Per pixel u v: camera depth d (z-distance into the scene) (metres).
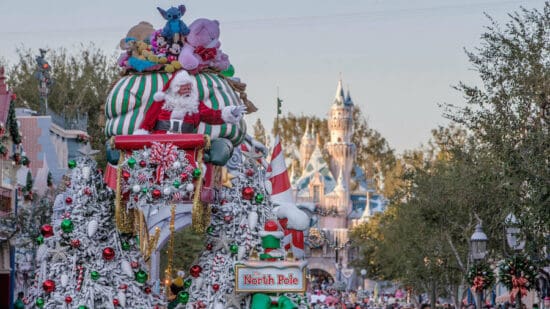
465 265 129.62
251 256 54.75
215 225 55.22
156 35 54.12
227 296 54.31
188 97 52.78
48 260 54.53
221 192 55.22
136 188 51.31
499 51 81.75
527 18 81.50
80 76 176.75
